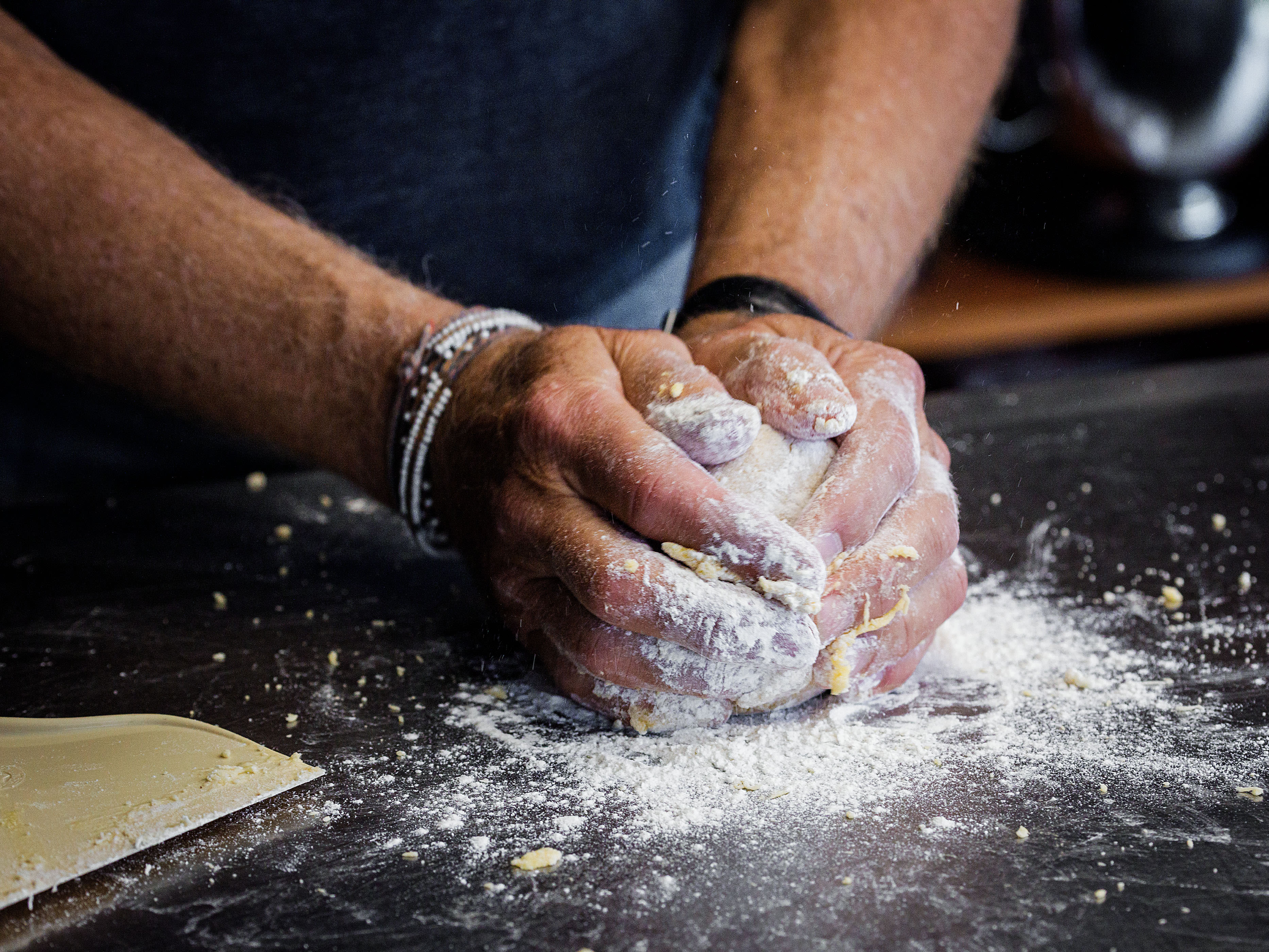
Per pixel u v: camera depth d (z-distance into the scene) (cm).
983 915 44
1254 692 63
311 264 87
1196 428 113
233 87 111
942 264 90
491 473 67
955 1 109
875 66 103
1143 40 169
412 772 57
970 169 95
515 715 63
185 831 52
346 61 110
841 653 59
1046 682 65
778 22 111
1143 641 70
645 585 56
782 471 61
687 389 62
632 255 108
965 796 53
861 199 92
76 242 89
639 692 60
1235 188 204
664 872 48
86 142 91
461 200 115
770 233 87
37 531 97
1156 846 49
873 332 87
